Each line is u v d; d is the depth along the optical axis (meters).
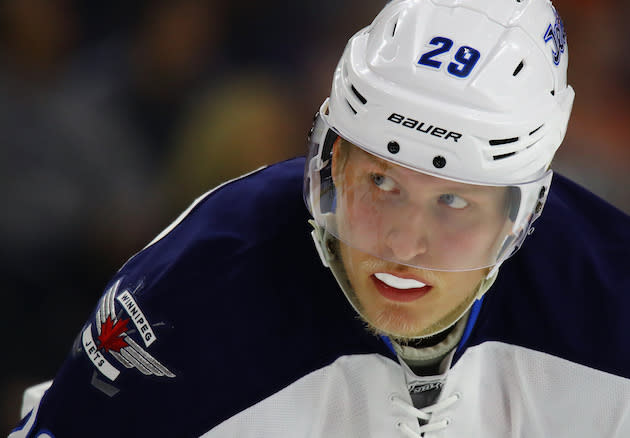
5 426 10.14
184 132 11.14
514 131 4.50
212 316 5.06
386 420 5.50
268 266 5.21
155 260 5.27
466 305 5.10
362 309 5.07
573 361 5.44
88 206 10.36
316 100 11.62
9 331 10.17
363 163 4.71
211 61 11.42
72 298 10.38
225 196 5.54
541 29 4.82
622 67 12.43
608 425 5.62
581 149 12.06
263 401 5.16
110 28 11.34
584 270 5.53
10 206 10.01
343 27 11.90
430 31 4.61
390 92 4.48
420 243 4.73
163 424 5.00
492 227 4.79
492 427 5.79
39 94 10.62
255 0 11.47
